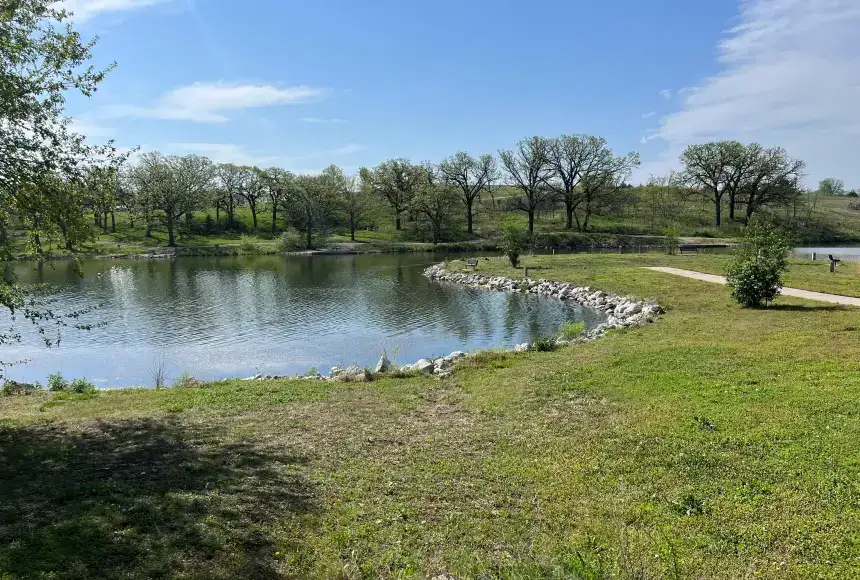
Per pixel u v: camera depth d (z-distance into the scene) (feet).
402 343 76.43
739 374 38.37
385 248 265.54
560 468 26.14
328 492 24.21
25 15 30.63
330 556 19.11
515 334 80.02
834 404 30.50
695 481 23.58
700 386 36.50
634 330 60.59
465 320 91.15
